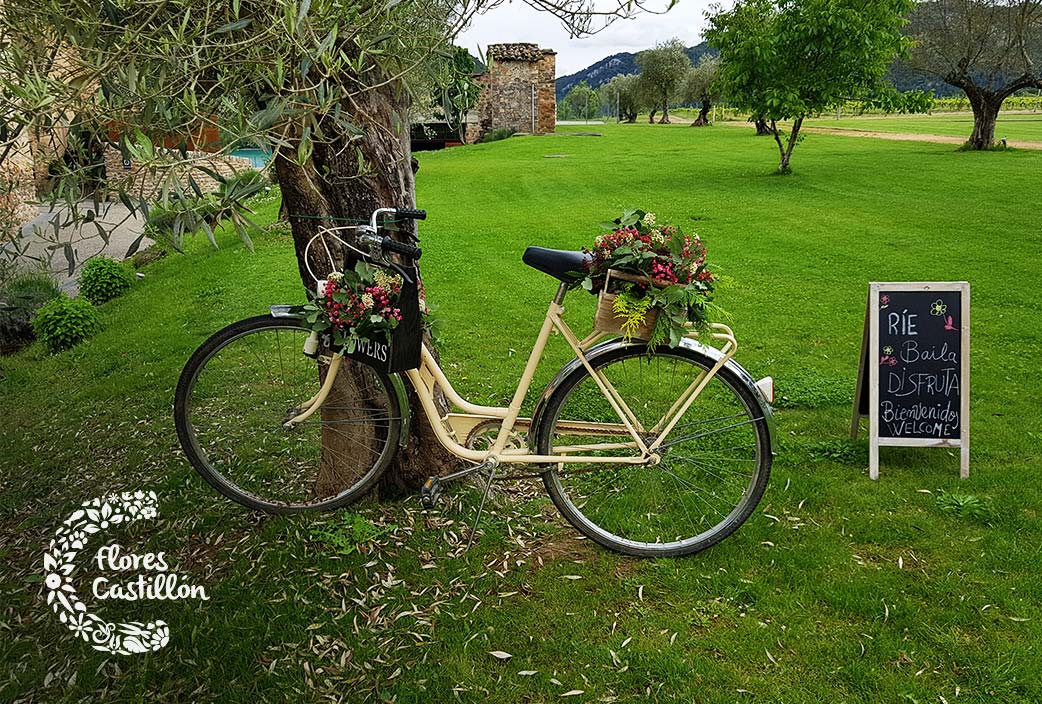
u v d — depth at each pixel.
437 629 2.53
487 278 7.81
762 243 8.91
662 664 2.33
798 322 5.99
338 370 3.01
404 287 2.62
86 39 1.98
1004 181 12.61
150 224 2.11
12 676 2.43
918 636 2.40
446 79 2.99
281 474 3.61
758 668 2.31
